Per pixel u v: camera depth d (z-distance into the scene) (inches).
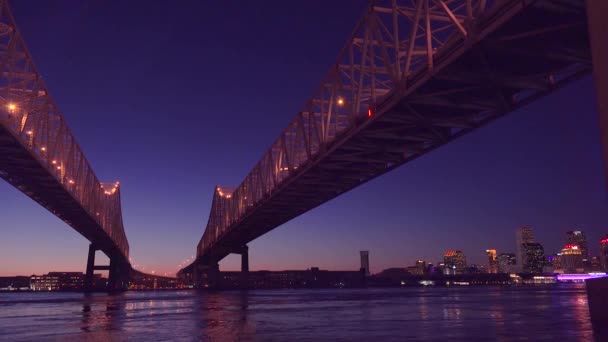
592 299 515.2
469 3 1048.8
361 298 4217.5
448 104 1311.5
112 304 3024.1
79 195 3398.1
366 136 1624.0
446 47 1133.1
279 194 2657.5
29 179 2620.6
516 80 1160.2
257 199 3228.3
